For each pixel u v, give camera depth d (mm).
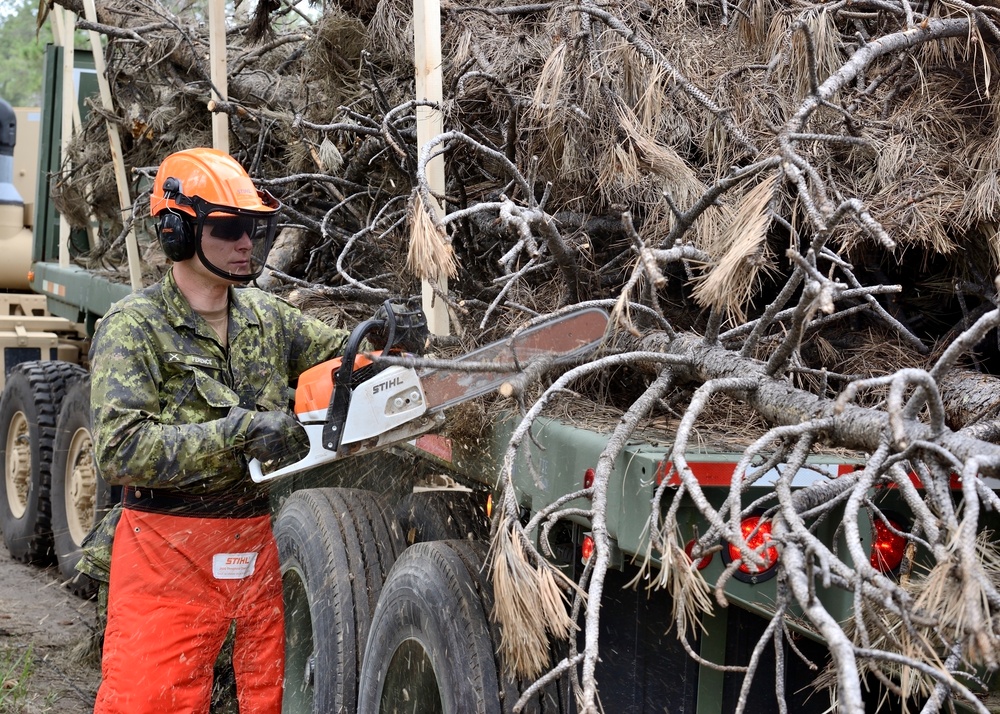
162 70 3820
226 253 2168
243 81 3645
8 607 4109
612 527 1775
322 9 3156
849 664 1112
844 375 2086
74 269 4793
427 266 1761
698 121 2244
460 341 2262
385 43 2852
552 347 1929
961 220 2008
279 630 2402
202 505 2211
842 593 1667
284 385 2367
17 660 3529
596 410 2098
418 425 2020
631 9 2344
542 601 1566
